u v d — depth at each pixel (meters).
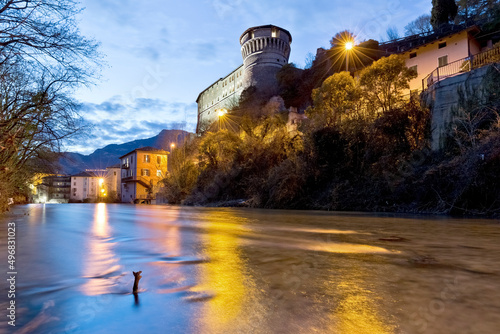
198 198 33.06
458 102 16.23
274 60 72.31
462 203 12.62
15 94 12.01
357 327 1.59
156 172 67.69
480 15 43.56
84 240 5.42
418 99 19.64
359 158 19.27
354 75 37.78
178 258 3.69
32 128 12.84
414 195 15.05
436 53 30.59
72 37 9.61
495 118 13.84
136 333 1.55
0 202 15.61
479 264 3.25
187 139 48.78
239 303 2.01
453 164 13.64
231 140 34.50
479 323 1.62
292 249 4.36
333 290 2.29
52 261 3.51
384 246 4.62
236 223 9.13
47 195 91.44
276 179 22.14
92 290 2.34
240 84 79.88
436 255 3.82
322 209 18.53
